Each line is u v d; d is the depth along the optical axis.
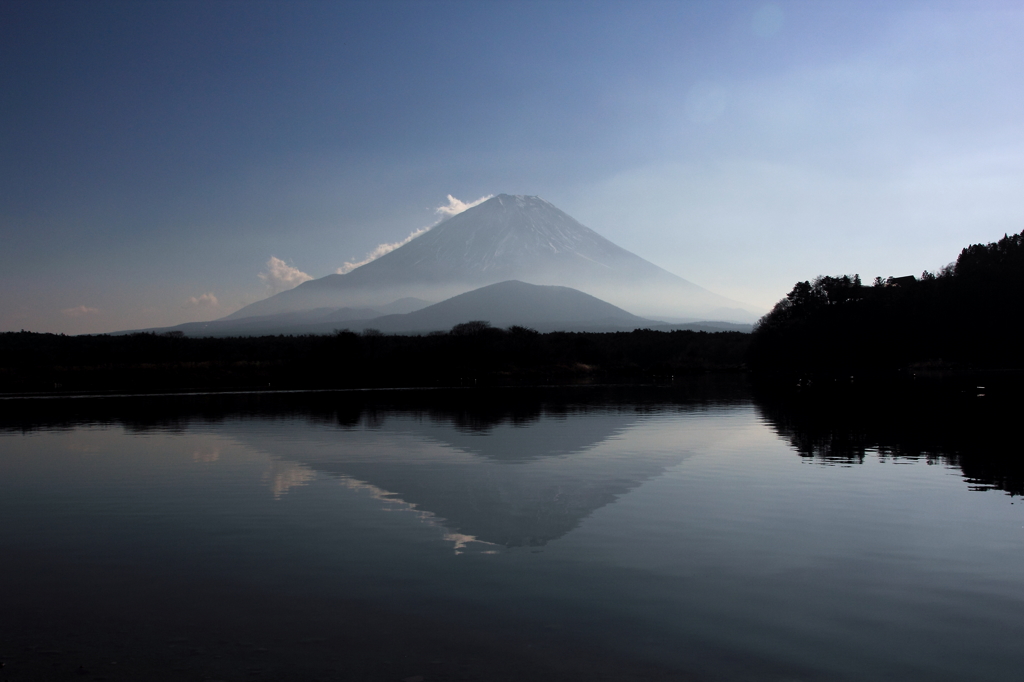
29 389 59.94
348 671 6.21
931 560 9.26
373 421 28.92
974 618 7.34
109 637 7.01
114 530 11.18
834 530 10.78
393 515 12.00
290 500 13.34
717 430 24.77
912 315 99.25
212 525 11.44
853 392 46.38
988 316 94.62
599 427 26.02
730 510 12.16
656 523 11.27
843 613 7.47
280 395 48.34
